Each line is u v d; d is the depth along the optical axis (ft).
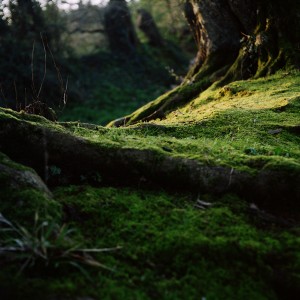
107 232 9.26
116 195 10.61
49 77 65.00
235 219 9.75
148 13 104.17
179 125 17.21
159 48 102.22
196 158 11.42
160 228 9.41
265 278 8.22
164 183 11.34
